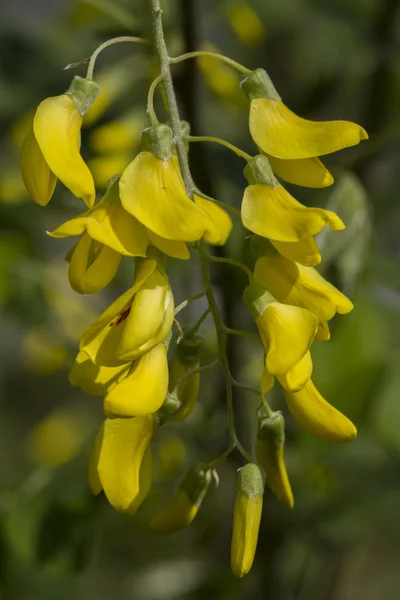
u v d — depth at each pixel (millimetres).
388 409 447
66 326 500
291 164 326
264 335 325
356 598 820
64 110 324
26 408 819
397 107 479
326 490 463
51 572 432
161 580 494
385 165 482
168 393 333
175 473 461
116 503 326
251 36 445
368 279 439
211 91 440
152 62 404
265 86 329
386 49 464
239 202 432
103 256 321
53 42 472
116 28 423
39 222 478
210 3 510
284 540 454
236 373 423
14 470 804
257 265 329
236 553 332
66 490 433
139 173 319
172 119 325
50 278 486
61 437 599
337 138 322
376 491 459
